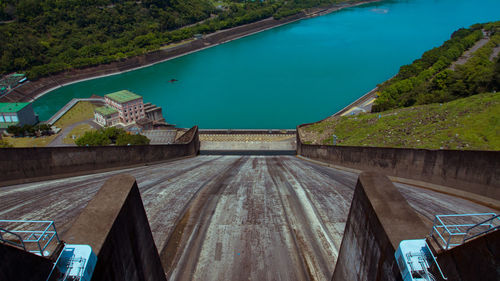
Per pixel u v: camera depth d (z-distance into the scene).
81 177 24.75
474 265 7.34
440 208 17.00
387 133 42.62
